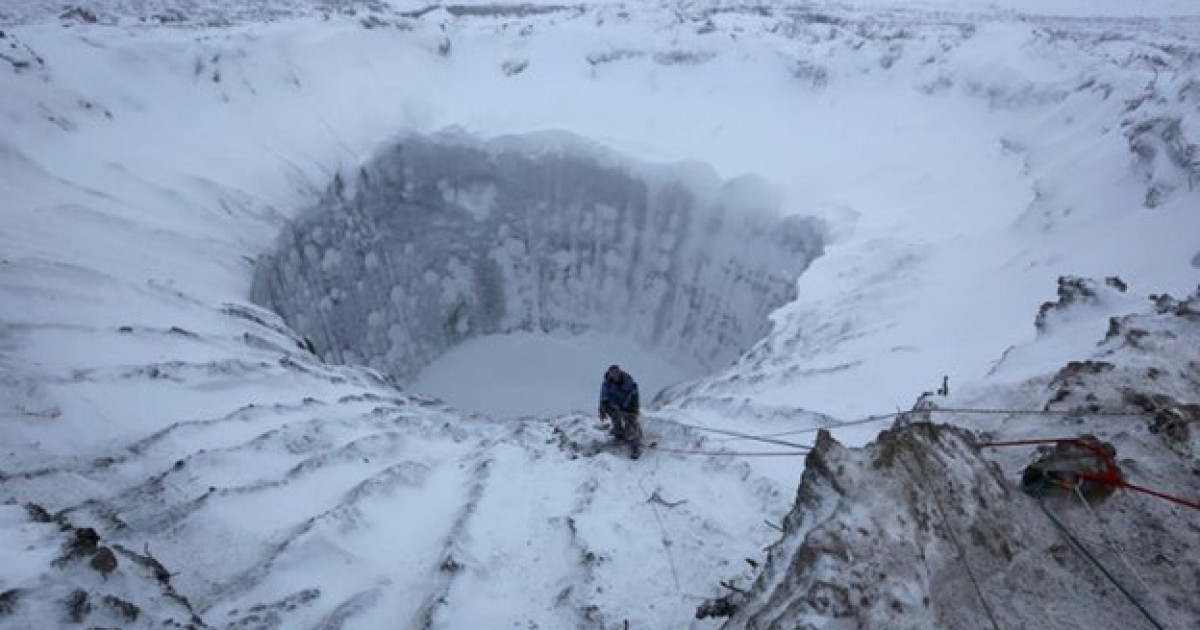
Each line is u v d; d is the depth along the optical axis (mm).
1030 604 3805
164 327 10945
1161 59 18031
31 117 15367
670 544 6590
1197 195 11352
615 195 23250
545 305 24797
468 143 22938
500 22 26406
